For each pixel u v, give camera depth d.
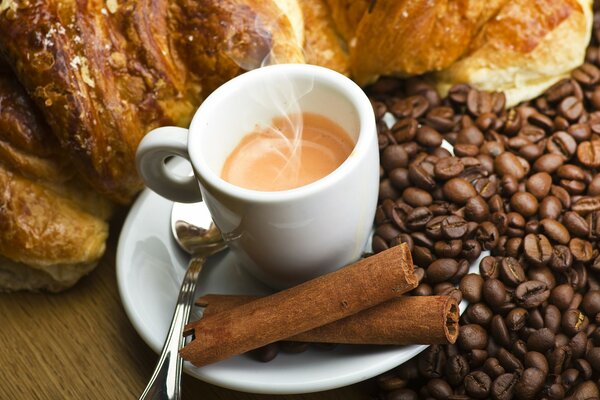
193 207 0.43
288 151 0.40
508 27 0.47
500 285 0.40
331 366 0.38
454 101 0.48
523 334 0.40
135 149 0.44
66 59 0.42
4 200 0.43
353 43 0.49
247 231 0.38
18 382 0.43
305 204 0.37
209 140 0.39
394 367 0.39
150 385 0.38
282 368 0.39
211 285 0.42
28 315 0.45
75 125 0.42
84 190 0.45
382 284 0.37
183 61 0.44
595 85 0.48
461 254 0.41
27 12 0.42
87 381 0.43
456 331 0.38
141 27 0.43
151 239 0.43
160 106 0.44
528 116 0.47
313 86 0.39
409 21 0.47
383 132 0.46
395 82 0.49
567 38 0.47
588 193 0.44
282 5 0.46
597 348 0.39
